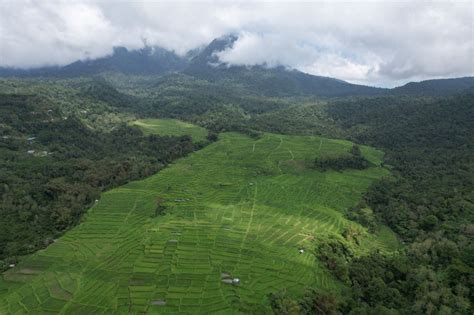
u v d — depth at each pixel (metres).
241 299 101.94
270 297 103.06
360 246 142.25
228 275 113.50
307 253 129.25
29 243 133.00
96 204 166.75
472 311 97.12
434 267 117.38
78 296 104.00
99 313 96.69
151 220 151.50
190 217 154.62
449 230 136.25
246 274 114.31
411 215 156.75
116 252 127.00
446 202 154.12
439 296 101.88
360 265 120.69
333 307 97.06
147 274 113.69
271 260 123.00
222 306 98.94
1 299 103.50
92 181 183.75
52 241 135.75
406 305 103.88
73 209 154.62
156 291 105.50
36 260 122.56
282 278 113.12
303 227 149.25
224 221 151.50
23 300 102.75
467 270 107.75
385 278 116.75
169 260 121.19
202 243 132.25
